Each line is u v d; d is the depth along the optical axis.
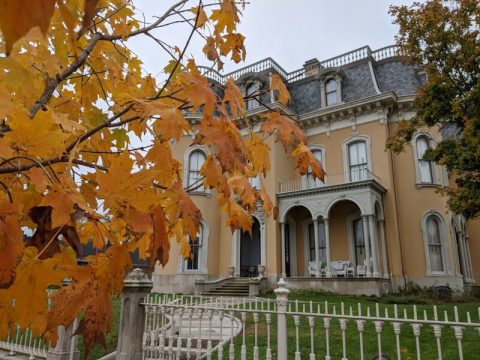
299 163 1.72
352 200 15.61
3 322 0.96
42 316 0.99
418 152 16.56
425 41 10.12
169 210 1.32
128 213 1.04
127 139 2.01
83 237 1.38
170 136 1.26
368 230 15.52
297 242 18.19
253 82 18.89
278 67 20.34
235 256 17.61
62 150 1.13
